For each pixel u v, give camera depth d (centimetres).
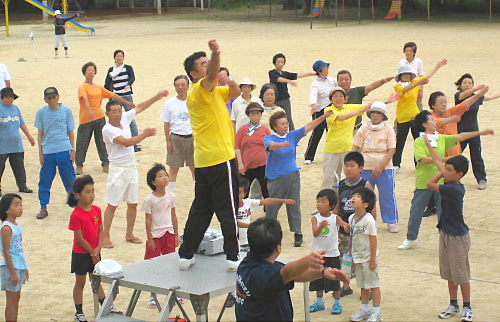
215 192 743
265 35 4631
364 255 825
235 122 1312
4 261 821
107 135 1103
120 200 1112
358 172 949
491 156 1606
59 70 3064
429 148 902
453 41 3947
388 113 2072
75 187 852
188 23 5844
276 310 595
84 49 3947
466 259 828
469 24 5250
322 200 876
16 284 821
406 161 1603
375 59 3189
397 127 1477
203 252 831
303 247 1106
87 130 1519
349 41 4084
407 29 4903
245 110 1223
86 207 857
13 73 2992
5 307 907
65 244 1137
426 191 1065
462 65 2930
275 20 6091
